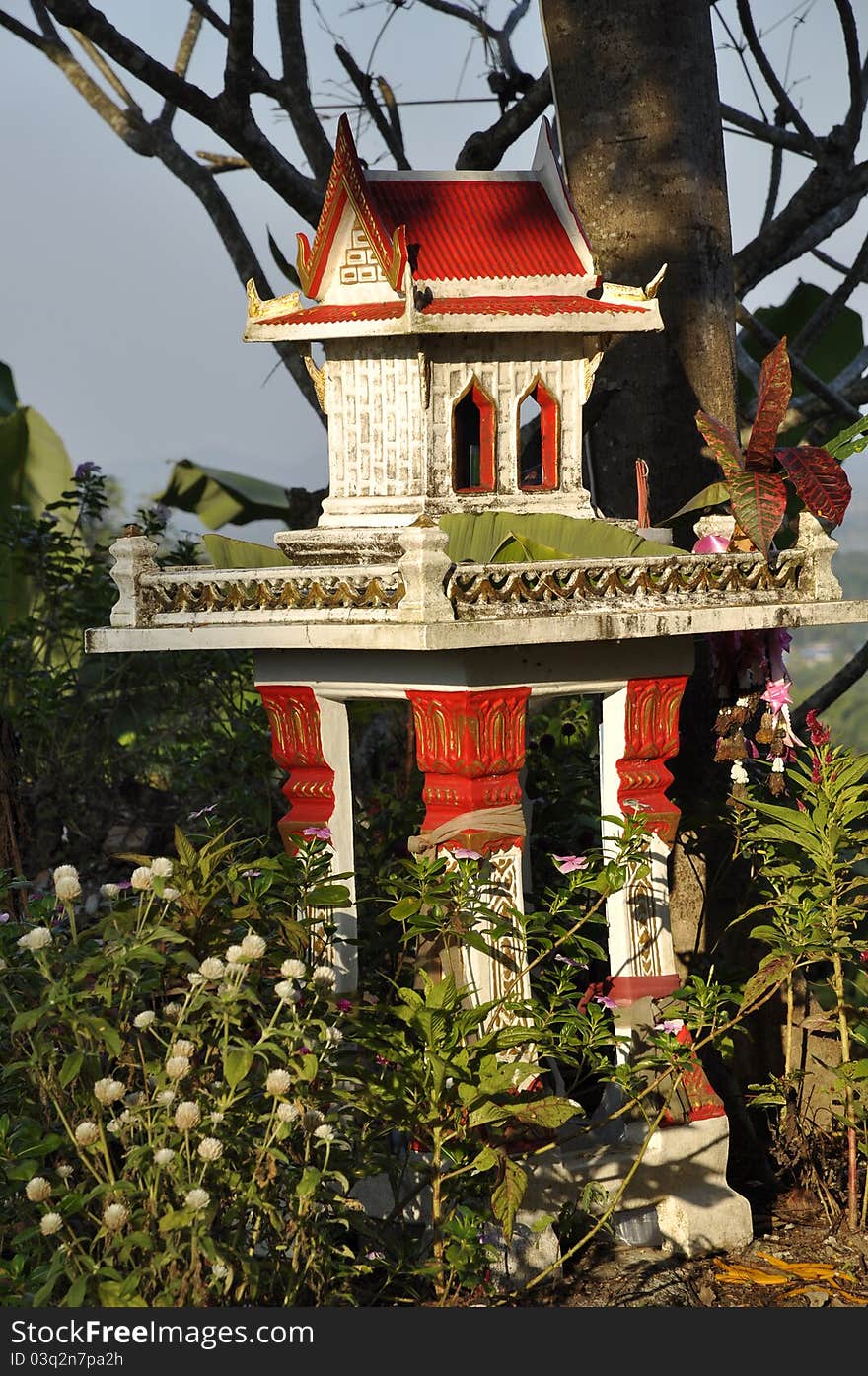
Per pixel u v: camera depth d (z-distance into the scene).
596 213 4.85
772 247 6.34
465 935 3.40
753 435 3.78
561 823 4.75
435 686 3.47
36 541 7.00
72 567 7.30
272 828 5.88
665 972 3.84
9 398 9.26
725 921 4.63
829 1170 4.24
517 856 3.57
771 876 4.02
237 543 4.24
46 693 6.50
